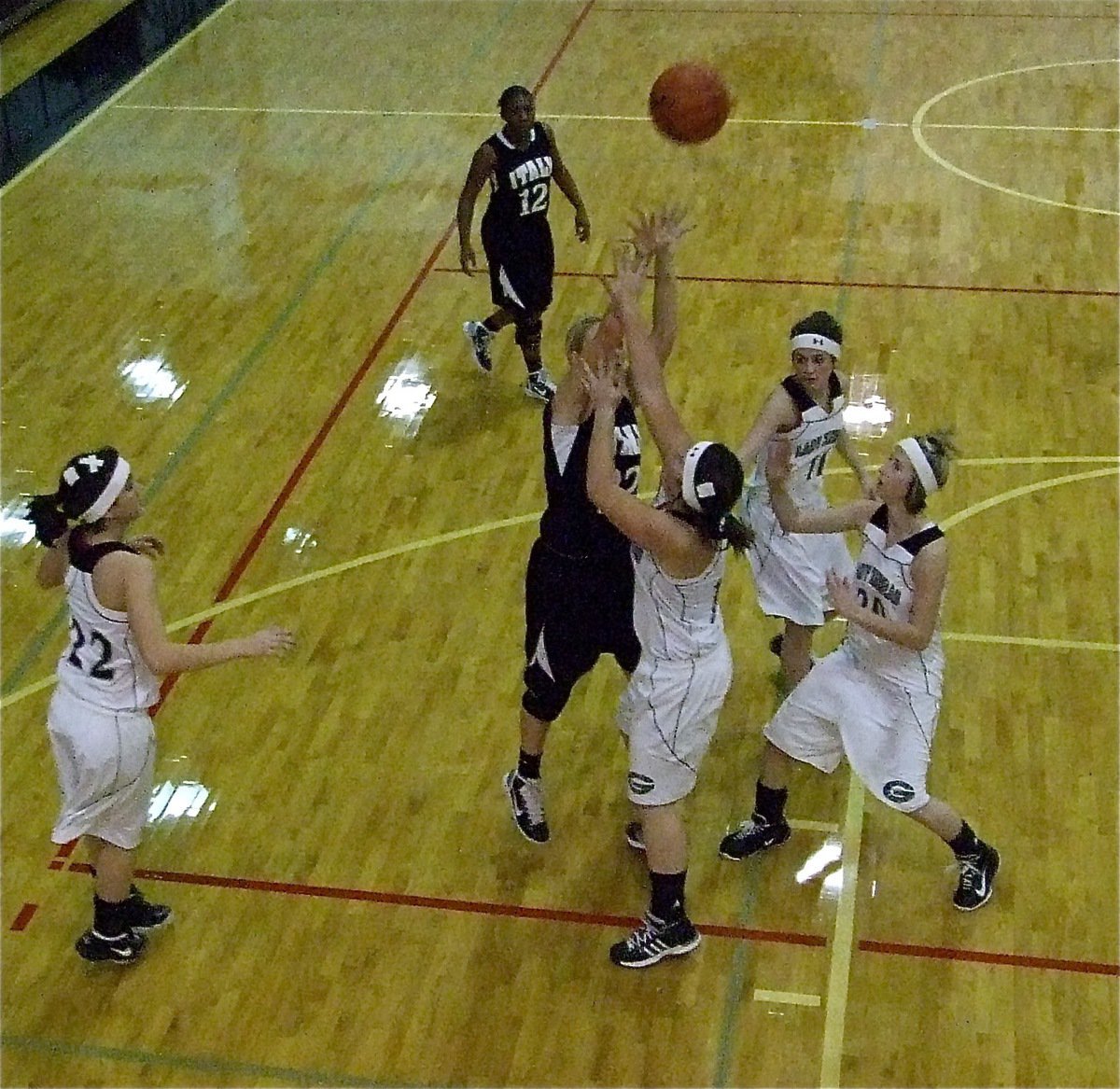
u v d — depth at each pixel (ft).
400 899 15.47
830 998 14.20
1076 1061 13.51
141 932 14.96
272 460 23.36
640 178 33.24
